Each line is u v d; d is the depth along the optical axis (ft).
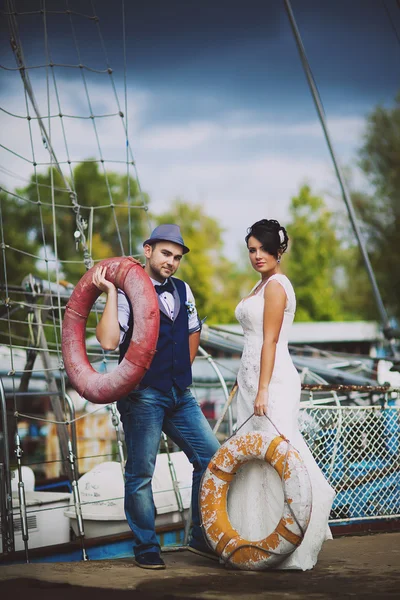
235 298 133.08
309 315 112.98
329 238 116.78
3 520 15.72
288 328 14.33
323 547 16.15
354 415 19.26
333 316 111.86
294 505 12.81
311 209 121.70
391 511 19.25
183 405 14.40
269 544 13.01
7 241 99.14
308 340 68.23
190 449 14.42
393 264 103.04
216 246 147.02
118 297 14.10
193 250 135.33
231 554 13.37
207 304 129.80
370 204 108.99
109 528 17.66
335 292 112.98
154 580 12.39
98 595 11.50
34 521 17.67
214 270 135.03
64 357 14.38
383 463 19.58
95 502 16.96
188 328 14.60
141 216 121.60
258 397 13.75
